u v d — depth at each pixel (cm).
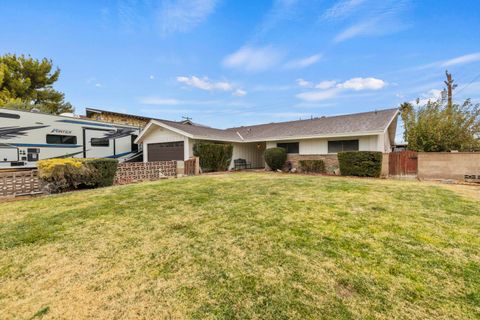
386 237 348
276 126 1897
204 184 834
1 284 246
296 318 192
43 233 379
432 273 255
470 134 1173
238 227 392
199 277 252
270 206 518
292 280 244
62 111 2056
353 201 555
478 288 229
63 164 744
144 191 713
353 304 208
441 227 386
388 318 192
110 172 879
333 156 1327
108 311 205
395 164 1062
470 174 941
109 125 1425
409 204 527
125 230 388
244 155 1808
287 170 1440
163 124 1438
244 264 276
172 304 212
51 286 241
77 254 308
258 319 192
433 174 994
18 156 1016
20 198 663
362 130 1188
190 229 388
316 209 491
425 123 1244
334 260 283
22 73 1759
